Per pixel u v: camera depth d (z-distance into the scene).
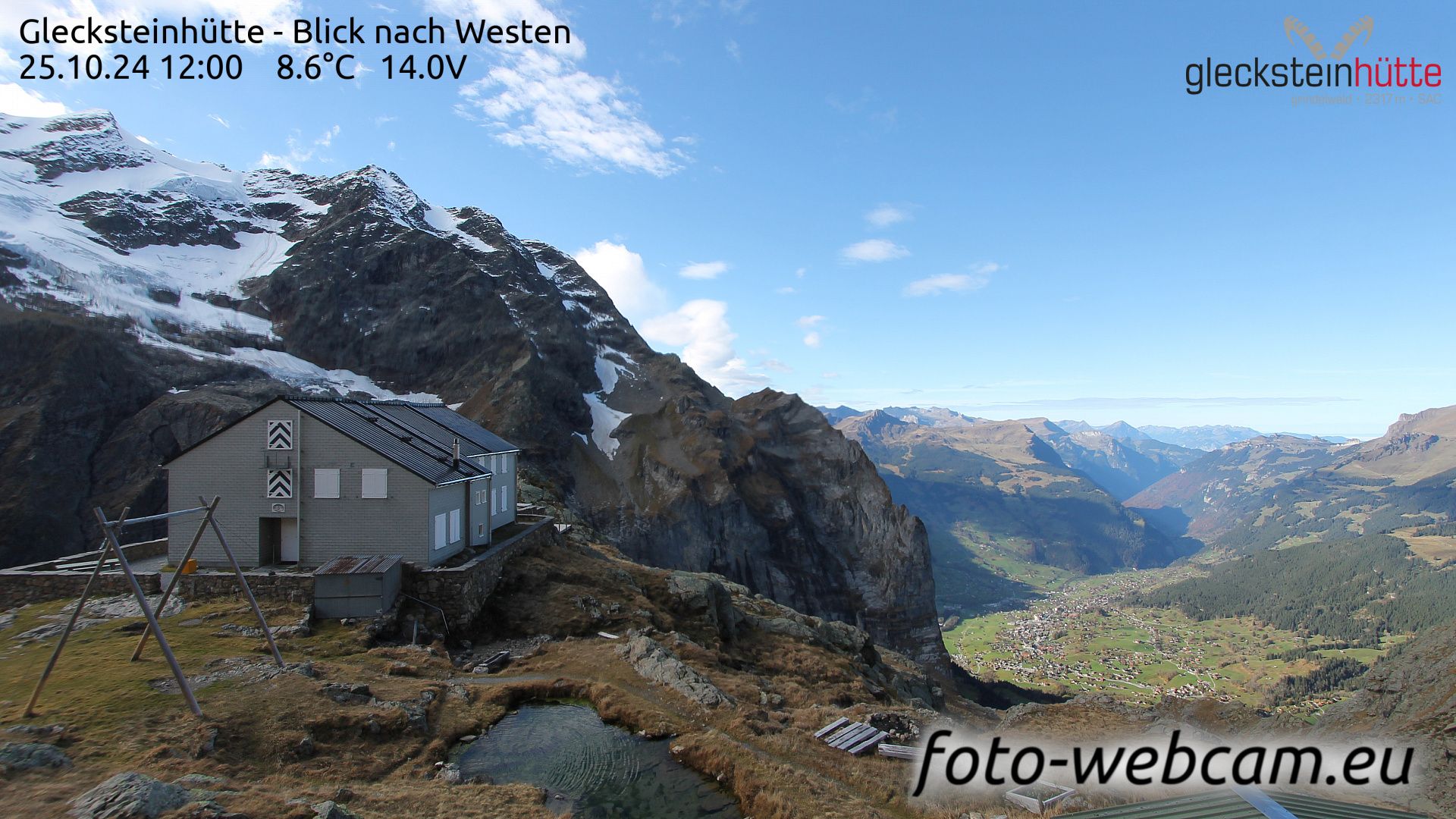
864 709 26.98
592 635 34.66
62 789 14.30
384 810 15.96
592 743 22.52
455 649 31.11
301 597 30.69
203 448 34.94
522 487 84.44
